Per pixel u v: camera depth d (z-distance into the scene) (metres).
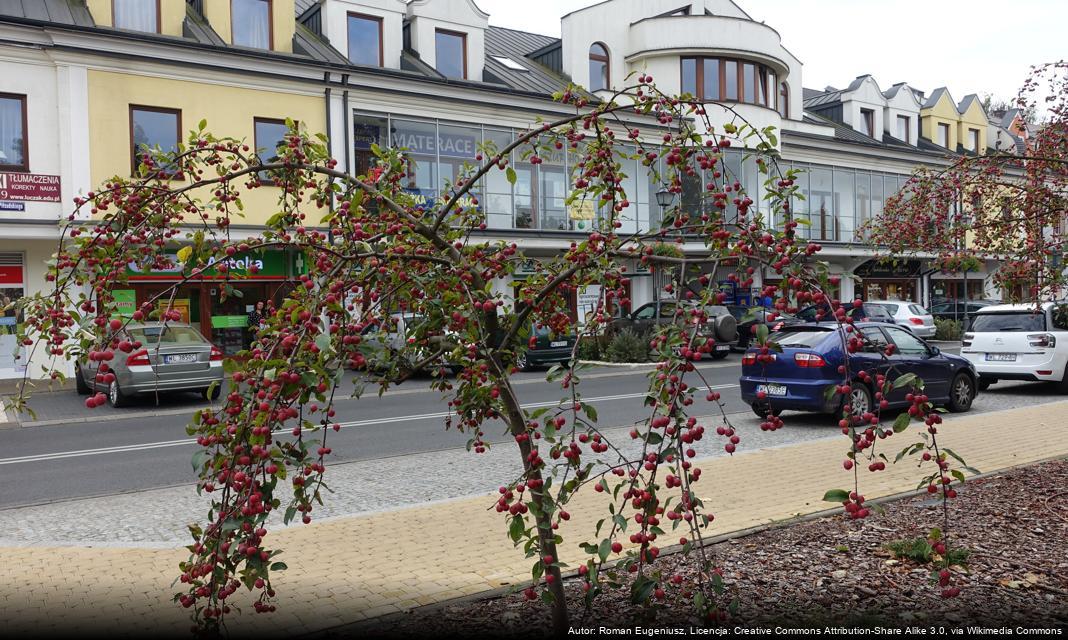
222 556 2.79
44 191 17.05
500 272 3.61
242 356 2.58
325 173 3.32
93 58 17.42
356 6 22.33
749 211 3.23
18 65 16.84
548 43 31.83
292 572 4.80
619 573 4.57
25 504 7.20
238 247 3.03
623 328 21.84
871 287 32.91
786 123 30.88
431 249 3.46
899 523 5.46
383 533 5.64
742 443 9.48
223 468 2.60
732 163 22.89
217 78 18.95
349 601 4.27
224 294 3.16
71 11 18.36
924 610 3.90
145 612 4.18
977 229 7.10
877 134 35.88
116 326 2.66
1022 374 14.02
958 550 4.62
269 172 3.54
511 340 3.39
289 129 3.54
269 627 3.92
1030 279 6.84
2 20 16.41
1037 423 10.14
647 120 21.30
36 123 17.03
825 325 10.82
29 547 5.57
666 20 27.22
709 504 6.26
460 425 3.45
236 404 2.49
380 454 9.31
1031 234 6.83
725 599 4.08
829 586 4.27
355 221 3.24
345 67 20.42
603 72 27.83
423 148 21.97
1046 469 7.16
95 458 9.53
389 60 22.86
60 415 13.48
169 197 3.15
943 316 32.81
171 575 4.83
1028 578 4.32
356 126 20.97
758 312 2.83
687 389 2.69
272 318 2.65
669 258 3.08
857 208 31.30
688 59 27.62
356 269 3.13
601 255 3.17
